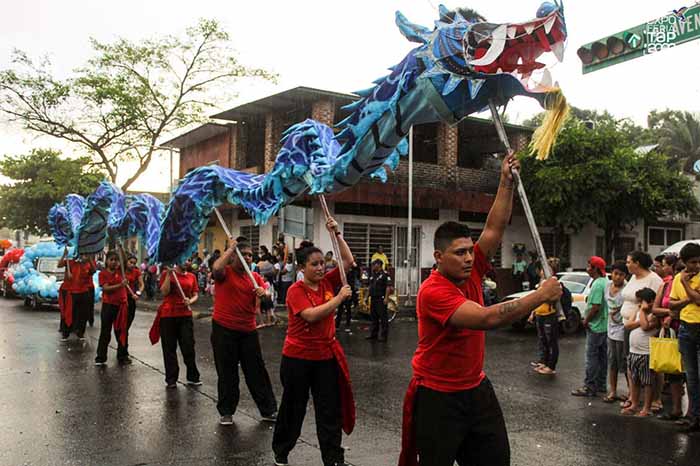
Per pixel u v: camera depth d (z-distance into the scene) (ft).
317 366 16.42
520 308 9.45
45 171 104.17
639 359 22.71
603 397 25.90
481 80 10.53
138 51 70.54
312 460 17.48
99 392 25.39
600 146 67.31
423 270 67.97
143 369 30.45
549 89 10.22
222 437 19.35
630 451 18.56
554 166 67.56
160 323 26.35
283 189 17.56
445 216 69.87
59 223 41.42
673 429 20.98
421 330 11.16
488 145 77.56
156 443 18.70
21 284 61.36
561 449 18.71
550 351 31.37
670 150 112.06
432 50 10.99
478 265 11.85
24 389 25.86
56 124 70.49
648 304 22.47
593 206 66.59
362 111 12.82
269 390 21.29
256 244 70.44
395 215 66.44
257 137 76.33
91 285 41.50
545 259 9.74
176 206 22.59
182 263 25.02
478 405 10.98
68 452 17.84
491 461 10.93
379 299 42.06
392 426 20.92
